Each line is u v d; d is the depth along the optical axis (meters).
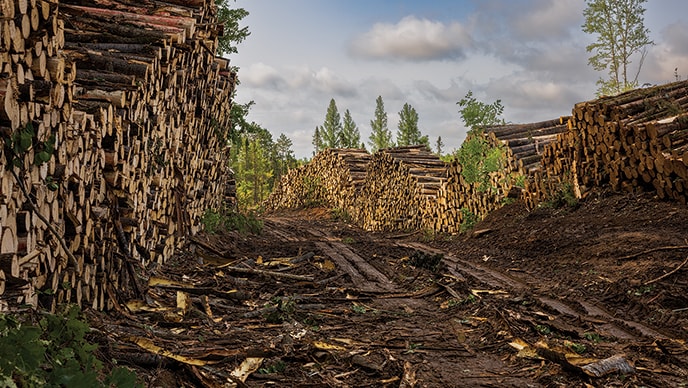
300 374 4.96
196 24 10.26
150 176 8.23
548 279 9.38
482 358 5.70
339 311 7.76
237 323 6.60
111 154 6.17
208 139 14.02
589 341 5.97
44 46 4.39
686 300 6.99
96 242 5.79
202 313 6.57
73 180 5.09
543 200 15.29
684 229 10.08
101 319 5.25
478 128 19.08
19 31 3.92
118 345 4.52
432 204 21.08
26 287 3.99
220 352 5.00
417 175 23.72
